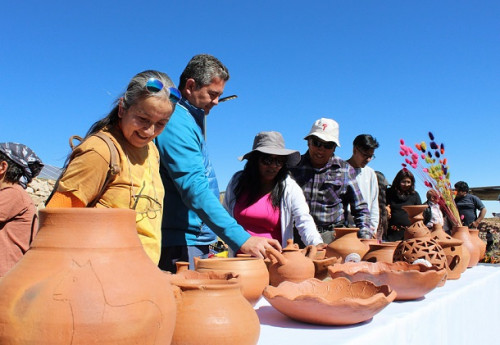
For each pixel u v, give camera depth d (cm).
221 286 117
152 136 156
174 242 227
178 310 113
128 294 82
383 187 470
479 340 257
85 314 77
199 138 215
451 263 269
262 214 300
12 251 240
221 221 194
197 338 109
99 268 82
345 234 274
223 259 174
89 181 145
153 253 161
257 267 172
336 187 360
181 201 227
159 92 147
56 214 87
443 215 495
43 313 76
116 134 157
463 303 231
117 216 89
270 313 171
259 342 131
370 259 257
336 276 202
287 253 198
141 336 82
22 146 258
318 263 212
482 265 368
